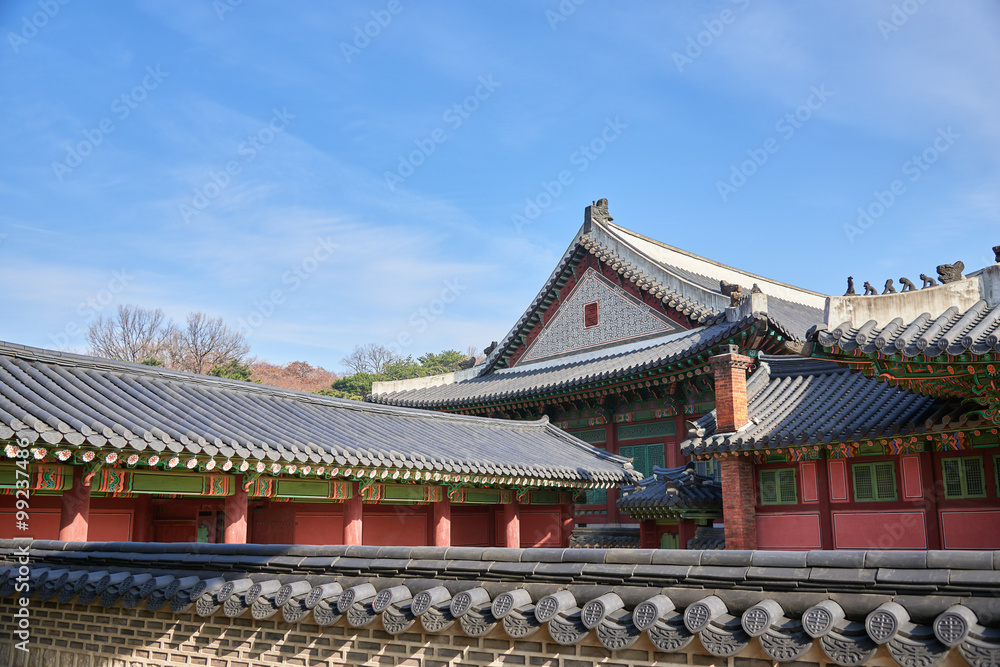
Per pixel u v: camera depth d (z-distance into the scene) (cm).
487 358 4069
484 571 689
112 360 1797
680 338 3127
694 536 2297
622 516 3106
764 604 549
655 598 594
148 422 1515
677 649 561
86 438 1307
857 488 1858
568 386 3141
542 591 657
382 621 694
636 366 2902
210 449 1488
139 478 1544
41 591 902
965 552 511
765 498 2008
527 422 2809
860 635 516
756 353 2617
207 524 1898
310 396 2166
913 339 1316
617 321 3466
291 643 755
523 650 647
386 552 757
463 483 2122
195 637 808
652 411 3130
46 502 1683
